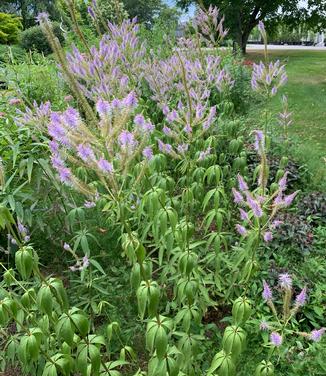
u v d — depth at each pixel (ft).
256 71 11.75
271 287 11.28
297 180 17.47
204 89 13.04
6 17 63.31
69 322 6.98
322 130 28.94
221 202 13.00
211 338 10.32
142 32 24.08
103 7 14.39
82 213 11.10
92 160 6.35
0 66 20.45
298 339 9.89
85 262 9.93
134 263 7.64
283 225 13.57
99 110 6.36
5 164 11.83
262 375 7.51
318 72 59.06
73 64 10.67
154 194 8.42
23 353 7.06
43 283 7.48
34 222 12.62
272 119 21.18
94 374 7.18
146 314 10.50
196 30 14.78
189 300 8.28
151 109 15.56
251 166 16.85
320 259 12.76
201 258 11.45
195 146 11.92
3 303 7.37
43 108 10.78
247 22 73.05
